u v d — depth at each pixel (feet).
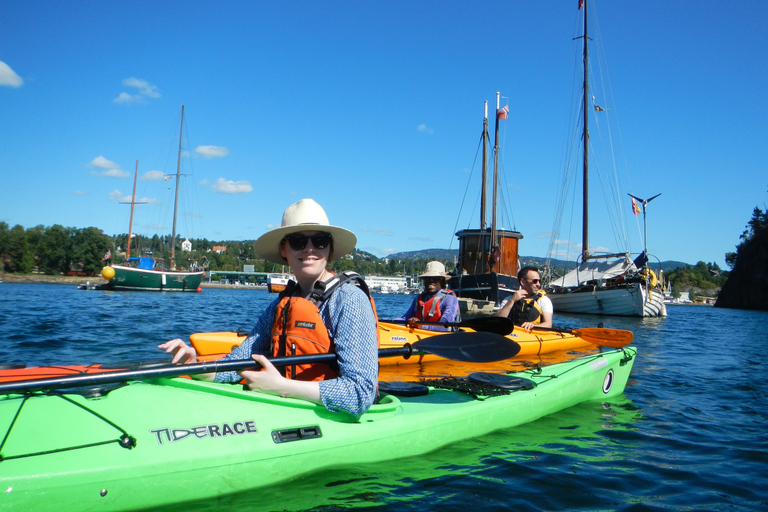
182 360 8.85
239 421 7.97
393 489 8.64
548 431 12.65
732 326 66.69
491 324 17.25
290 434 8.25
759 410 16.35
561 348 25.00
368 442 9.04
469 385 12.42
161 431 7.32
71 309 49.57
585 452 11.28
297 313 8.42
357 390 7.90
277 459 7.97
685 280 389.80
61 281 209.36
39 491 6.15
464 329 21.53
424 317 23.18
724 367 26.05
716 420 14.87
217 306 71.31
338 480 8.57
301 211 8.71
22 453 6.31
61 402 7.13
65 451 6.55
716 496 9.30
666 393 18.57
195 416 7.73
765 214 205.87
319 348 8.32
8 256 219.82
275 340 8.79
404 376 18.94
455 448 10.57
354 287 8.45
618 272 78.69
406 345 11.37
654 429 13.52
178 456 7.16
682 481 9.97
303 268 8.52
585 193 94.07
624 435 12.78
